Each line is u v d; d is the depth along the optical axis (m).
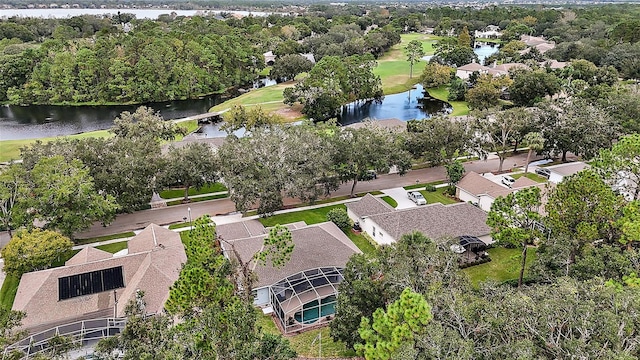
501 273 39.81
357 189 59.94
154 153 52.06
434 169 67.06
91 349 28.70
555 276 29.66
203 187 60.97
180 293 22.88
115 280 35.28
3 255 37.59
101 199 44.53
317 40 160.38
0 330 23.81
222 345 20.86
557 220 31.91
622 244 31.00
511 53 146.12
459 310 21.98
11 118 102.50
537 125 65.81
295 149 50.97
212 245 30.16
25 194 43.69
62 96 115.62
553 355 19.53
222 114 102.00
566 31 171.25
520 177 58.81
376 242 46.03
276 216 51.66
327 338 32.19
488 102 99.25
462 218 45.16
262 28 186.25
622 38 140.75
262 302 36.31
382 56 169.38
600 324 19.47
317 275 36.12
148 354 19.38
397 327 20.17
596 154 61.78
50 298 33.03
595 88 84.25
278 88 124.75
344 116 102.81
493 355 19.67
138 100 117.38
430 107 109.19
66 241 39.31
